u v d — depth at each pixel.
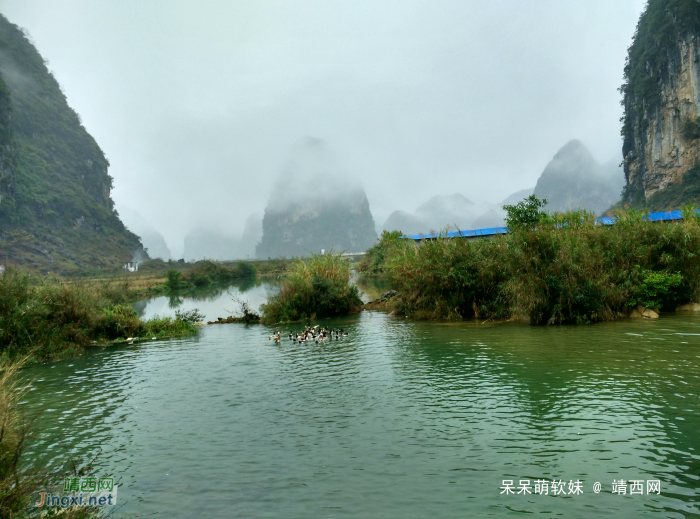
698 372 9.41
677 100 104.38
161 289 60.88
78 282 19.69
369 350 13.78
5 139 134.50
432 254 21.09
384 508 5.05
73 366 13.69
